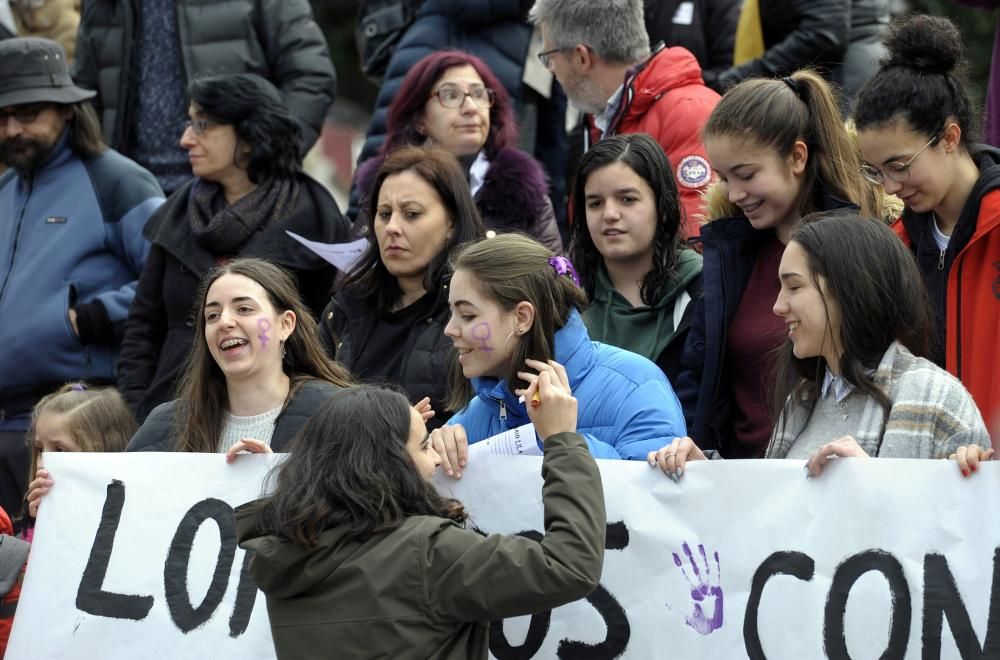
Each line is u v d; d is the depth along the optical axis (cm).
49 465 1666
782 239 1759
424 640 1258
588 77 2255
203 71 2552
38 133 2512
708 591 1437
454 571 1263
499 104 2303
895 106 1628
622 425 1575
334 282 2162
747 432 1742
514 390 1547
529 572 1264
